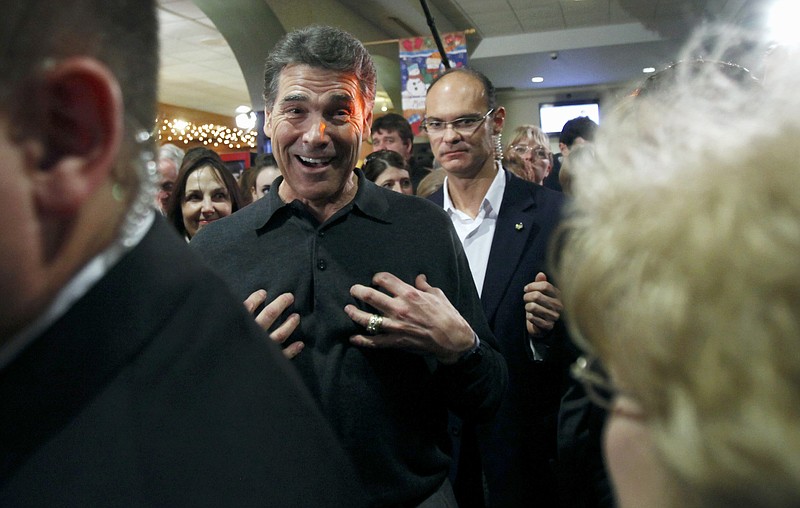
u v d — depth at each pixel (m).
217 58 8.36
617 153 0.34
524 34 8.30
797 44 0.33
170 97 10.95
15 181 0.36
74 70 0.38
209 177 2.29
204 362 0.47
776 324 0.22
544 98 11.01
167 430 0.43
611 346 0.30
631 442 0.31
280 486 0.47
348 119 1.19
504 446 1.66
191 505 0.42
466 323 1.18
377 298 1.12
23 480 0.38
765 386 0.22
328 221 1.23
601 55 8.54
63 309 0.42
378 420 1.14
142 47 0.45
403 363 1.18
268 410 0.50
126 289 0.44
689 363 0.24
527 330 1.68
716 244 0.24
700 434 0.24
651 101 0.36
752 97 0.33
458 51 5.91
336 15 6.25
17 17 0.35
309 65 1.16
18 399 0.39
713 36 0.41
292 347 1.14
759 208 0.24
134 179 0.45
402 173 2.67
